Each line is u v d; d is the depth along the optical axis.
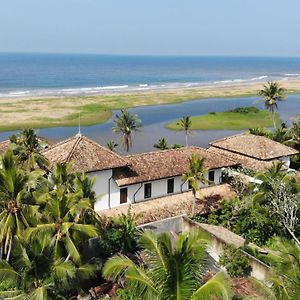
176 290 18.45
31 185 33.28
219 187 49.53
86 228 30.22
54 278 25.55
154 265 19.55
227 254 35.31
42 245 26.83
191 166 44.56
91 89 184.25
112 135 96.50
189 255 19.42
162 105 142.88
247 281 32.25
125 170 44.66
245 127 109.12
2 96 151.38
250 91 189.00
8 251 29.70
